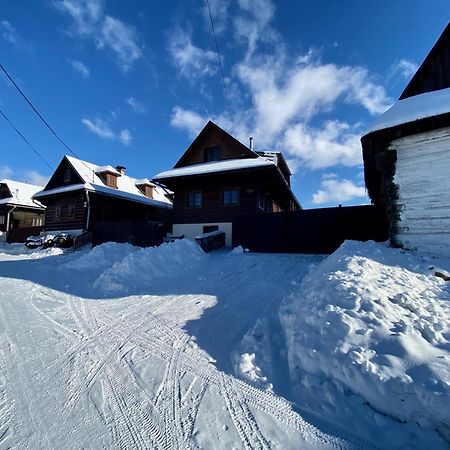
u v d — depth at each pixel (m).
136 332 4.10
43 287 6.78
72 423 2.26
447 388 2.09
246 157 15.55
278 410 2.40
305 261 8.86
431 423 2.03
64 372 3.02
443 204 5.59
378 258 5.07
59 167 20.62
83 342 3.76
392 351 2.52
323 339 2.89
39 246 16.48
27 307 5.24
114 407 2.46
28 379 2.88
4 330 4.14
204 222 15.41
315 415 2.32
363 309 3.13
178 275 8.00
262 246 11.37
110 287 6.77
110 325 4.39
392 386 2.24
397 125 5.63
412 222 5.84
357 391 2.38
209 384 2.79
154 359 3.30
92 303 5.60
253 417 2.32
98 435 2.14
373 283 3.81
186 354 3.42
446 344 2.59
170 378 2.90
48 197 19.92
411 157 5.99
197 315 4.81
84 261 9.77
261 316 4.57
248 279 7.10
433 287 3.90
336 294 3.52
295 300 4.28
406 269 4.62
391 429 2.08
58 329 4.21
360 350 2.61
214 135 16.84
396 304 3.27
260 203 15.84
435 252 5.52
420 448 1.92
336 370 2.57
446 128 5.71
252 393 2.63
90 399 2.56
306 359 2.82
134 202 21.38
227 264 9.05
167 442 2.06
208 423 2.25
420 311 3.15
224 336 3.91
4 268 9.37
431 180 5.75
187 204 16.16
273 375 2.89
